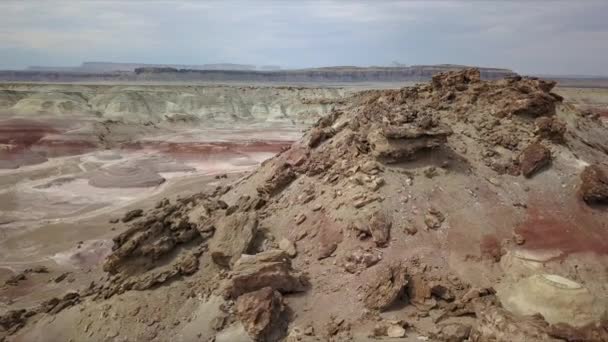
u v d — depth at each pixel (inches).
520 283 705.0
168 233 931.3
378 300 725.3
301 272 812.6
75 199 1924.2
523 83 1208.2
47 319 847.7
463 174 964.6
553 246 818.2
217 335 711.1
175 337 735.1
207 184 2101.4
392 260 796.0
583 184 933.8
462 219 869.2
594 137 1254.9
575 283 674.8
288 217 976.9
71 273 1127.6
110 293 851.4
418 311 717.3
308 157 1155.9
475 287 743.7
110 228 1505.9
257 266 771.4
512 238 838.5
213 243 894.4
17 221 1624.0
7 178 2252.7
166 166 2578.7
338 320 709.9
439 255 803.4
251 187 1247.5
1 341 813.9
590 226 875.4
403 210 880.3
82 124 3592.5
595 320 627.5
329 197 969.5
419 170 964.6
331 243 863.7
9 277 1136.8
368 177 946.1
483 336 621.9
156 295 821.2
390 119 1007.6
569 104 1352.1
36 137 3134.8
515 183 963.3
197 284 838.5
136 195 1993.1
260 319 695.7
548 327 597.6
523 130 1079.0
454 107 1183.6
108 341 753.0
